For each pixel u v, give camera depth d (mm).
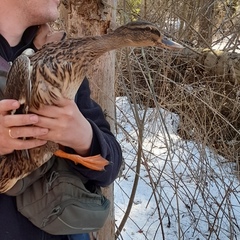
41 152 341
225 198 782
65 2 537
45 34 389
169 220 840
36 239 365
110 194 604
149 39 365
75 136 334
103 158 361
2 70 345
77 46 332
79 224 357
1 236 359
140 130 665
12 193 350
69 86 326
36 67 319
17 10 373
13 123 302
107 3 525
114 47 356
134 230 833
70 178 355
